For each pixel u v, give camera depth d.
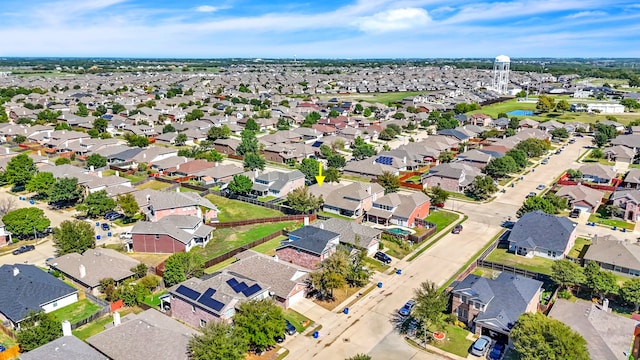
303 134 166.12
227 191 106.19
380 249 77.38
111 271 65.50
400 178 119.62
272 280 61.22
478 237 83.12
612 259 69.19
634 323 51.03
